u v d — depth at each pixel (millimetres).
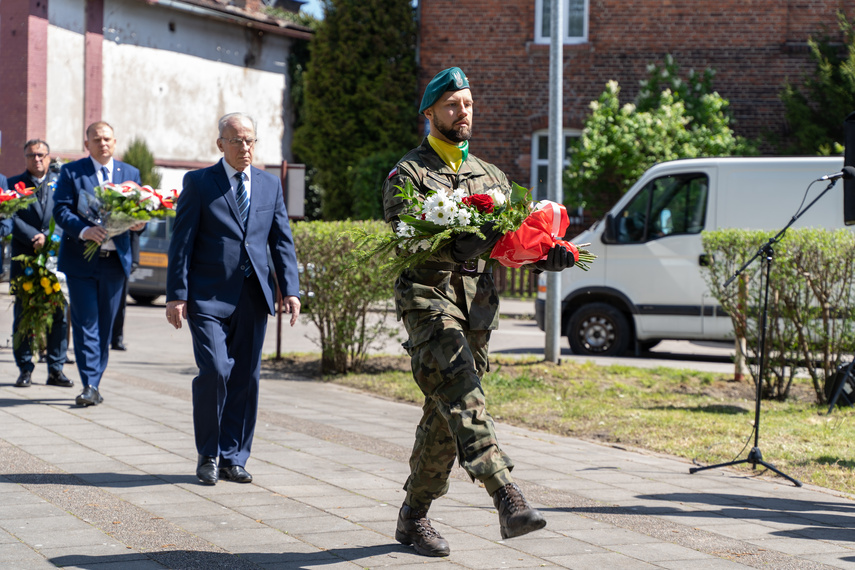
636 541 4457
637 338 13141
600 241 13242
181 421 7176
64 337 8742
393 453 6375
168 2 24531
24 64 21828
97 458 5863
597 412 8133
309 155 24219
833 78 19016
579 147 19844
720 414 8211
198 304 5422
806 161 12461
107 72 23797
